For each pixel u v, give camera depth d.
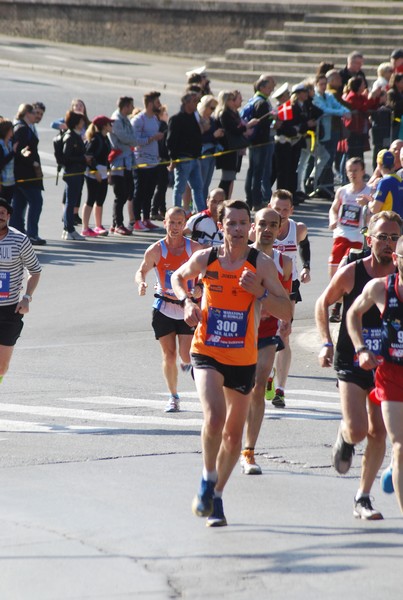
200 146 56.62
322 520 21.12
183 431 28.98
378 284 19.25
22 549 18.88
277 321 25.23
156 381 35.78
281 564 18.27
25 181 53.91
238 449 20.72
